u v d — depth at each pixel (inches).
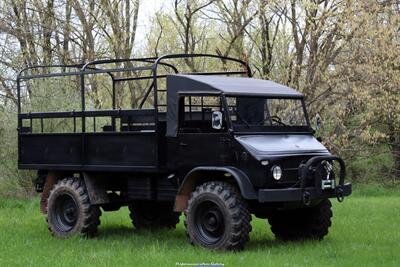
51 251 379.6
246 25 831.7
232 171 361.7
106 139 417.1
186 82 387.5
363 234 430.0
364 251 363.3
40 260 350.9
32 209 609.0
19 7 857.5
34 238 431.8
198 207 372.5
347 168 904.3
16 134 730.8
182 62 882.8
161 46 903.7
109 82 870.4
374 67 751.7
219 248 360.8
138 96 886.4
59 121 689.6
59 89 725.3
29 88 730.2
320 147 390.9
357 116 818.8
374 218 517.0
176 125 386.9
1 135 737.6
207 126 401.4
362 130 800.3
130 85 844.6
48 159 454.0
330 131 812.6
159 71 896.9
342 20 747.4
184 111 391.5
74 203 438.3
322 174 368.5
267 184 358.0
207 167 369.7
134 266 327.0
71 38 858.8
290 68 800.9
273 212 407.8
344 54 836.0
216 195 362.6
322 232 405.7
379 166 904.9
